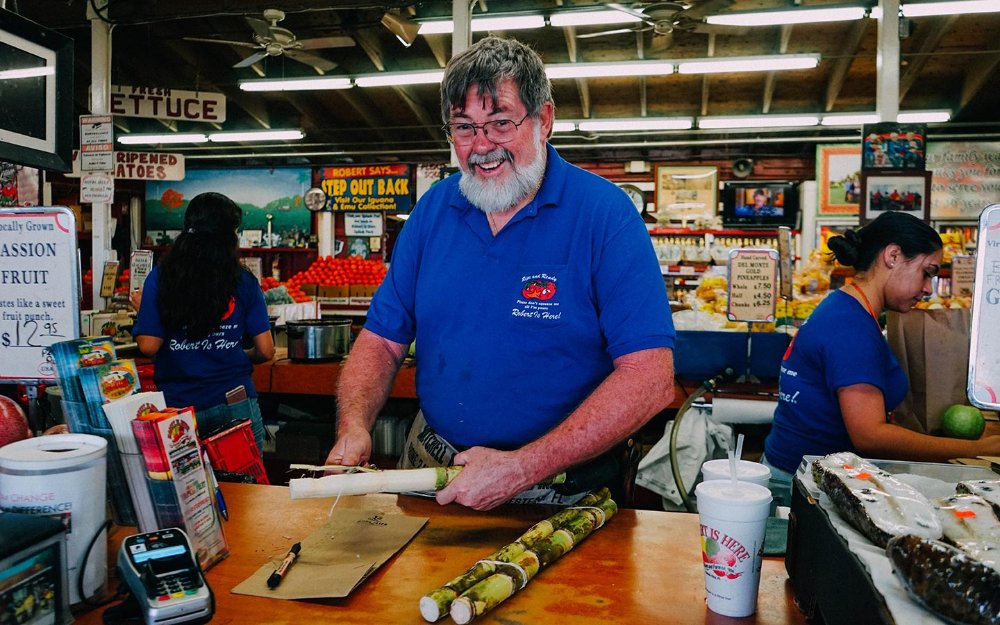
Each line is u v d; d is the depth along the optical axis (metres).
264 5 5.98
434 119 11.05
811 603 0.97
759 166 11.55
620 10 5.68
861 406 1.84
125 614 0.94
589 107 10.04
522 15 5.95
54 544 0.88
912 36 7.66
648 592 1.05
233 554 1.18
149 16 6.05
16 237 1.48
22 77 1.49
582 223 1.52
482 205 1.54
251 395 2.93
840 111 9.72
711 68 7.02
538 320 1.51
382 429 3.80
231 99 9.95
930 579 0.68
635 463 1.62
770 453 2.16
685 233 10.27
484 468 1.21
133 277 5.97
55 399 1.63
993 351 1.28
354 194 11.81
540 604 1.01
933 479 1.06
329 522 1.33
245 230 12.76
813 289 4.04
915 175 4.42
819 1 6.61
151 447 1.05
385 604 1.01
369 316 1.76
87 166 5.61
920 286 1.96
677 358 3.16
